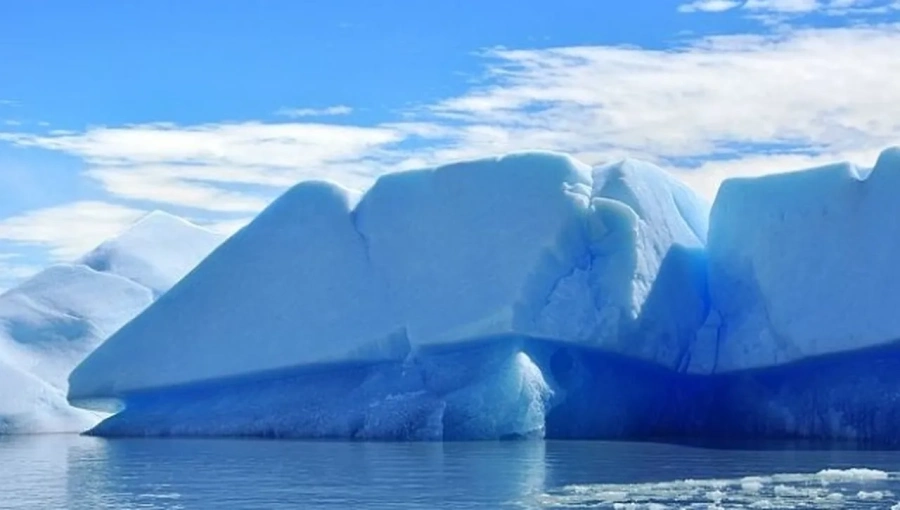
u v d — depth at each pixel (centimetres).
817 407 3316
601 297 3422
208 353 3725
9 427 4325
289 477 2373
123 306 4941
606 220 3497
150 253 5266
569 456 2777
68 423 4453
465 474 2386
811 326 3281
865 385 3244
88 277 5025
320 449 3017
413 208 3659
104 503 2052
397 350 3481
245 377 3669
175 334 3825
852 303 3241
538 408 3281
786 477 2278
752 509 1870
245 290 3775
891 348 3184
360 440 3322
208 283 3862
